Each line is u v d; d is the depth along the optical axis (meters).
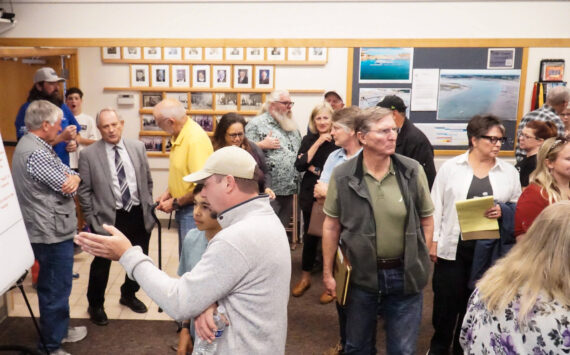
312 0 3.60
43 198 2.75
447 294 2.79
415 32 3.65
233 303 1.48
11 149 4.87
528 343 1.28
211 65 4.91
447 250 2.73
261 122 4.06
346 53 4.80
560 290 1.28
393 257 2.26
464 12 3.61
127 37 3.61
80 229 4.94
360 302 2.34
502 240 2.60
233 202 1.55
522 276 1.34
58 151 4.09
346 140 2.81
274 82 4.90
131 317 3.51
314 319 3.48
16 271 2.32
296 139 4.14
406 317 2.35
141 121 5.13
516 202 2.64
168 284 1.48
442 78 4.00
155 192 5.30
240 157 1.55
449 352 2.99
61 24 3.59
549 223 1.34
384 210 2.23
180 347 1.97
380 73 4.09
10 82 4.79
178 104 3.08
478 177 2.68
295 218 4.80
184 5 3.60
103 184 3.26
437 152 4.14
